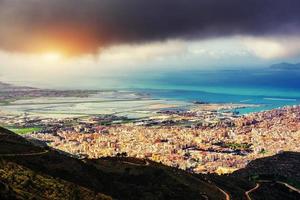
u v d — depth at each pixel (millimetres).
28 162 170500
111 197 166250
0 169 143250
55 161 182375
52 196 138125
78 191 154375
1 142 190125
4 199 116000
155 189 199250
